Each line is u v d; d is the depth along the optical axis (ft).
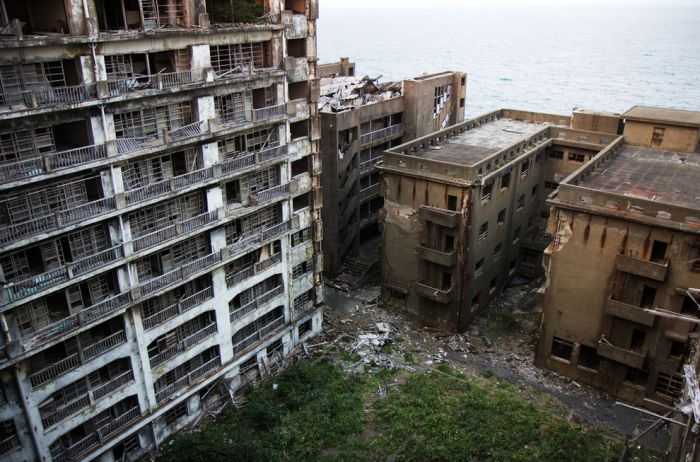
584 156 164.35
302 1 110.73
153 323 99.76
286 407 114.42
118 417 98.84
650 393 116.67
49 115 77.41
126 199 88.33
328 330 144.46
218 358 114.21
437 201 136.26
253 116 103.81
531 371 130.52
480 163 132.05
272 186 115.65
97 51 80.23
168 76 89.35
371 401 117.60
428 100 192.95
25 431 86.07
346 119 159.63
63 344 90.22
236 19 103.24
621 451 105.19
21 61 73.87
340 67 233.76
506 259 161.79
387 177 142.10
